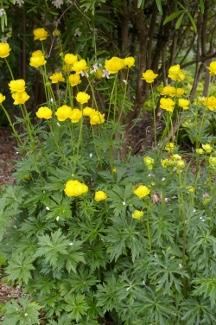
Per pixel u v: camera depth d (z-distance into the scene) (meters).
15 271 2.18
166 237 2.06
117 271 2.26
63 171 2.21
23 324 2.18
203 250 2.02
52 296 2.27
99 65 2.44
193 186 2.08
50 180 2.30
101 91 3.47
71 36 3.15
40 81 4.64
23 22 3.54
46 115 2.10
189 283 2.06
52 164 2.36
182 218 2.06
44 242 2.07
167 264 1.95
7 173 4.06
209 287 1.94
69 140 2.29
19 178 2.28
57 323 2.22
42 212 2.28
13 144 4.75
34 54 2.32
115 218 2.07
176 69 2.18
